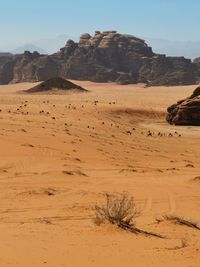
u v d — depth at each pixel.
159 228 17.66
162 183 32.53
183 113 88.38
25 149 44.16
